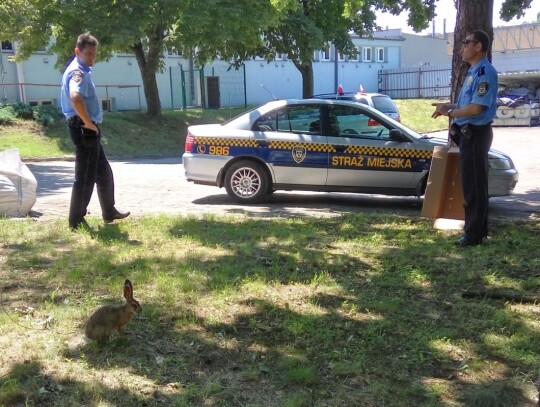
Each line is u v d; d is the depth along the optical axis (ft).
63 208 30.35
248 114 33.04
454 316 15.71
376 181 31.58
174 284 17.25
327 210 31.24
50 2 65.51
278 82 125.08
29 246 21.16
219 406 11.32
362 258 20.75
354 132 31.94
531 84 112.78
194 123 85.71
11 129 66.69
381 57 155.53
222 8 67.26
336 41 91.30
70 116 22.33
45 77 88.38
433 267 19.70
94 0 65.72
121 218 25.23
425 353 13.56
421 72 143.84
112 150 68.90
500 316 15.47
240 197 32.81
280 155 32.12
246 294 16.83
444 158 25.14
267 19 69.10
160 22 67.62
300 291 17.26
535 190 39.22
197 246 21.85
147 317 15.05
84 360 12.82
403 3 41.93
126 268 18.76
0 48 81.76
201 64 80.94
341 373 12.60
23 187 27.17
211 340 13.99
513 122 103.71
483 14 25.85
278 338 14.20
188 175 33.14
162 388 11.85
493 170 29.99
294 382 12.21
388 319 15.34
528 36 135.03
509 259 20.59
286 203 33.55
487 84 20.63
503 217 29.53
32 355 12.84
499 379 12.51
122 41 65.00
